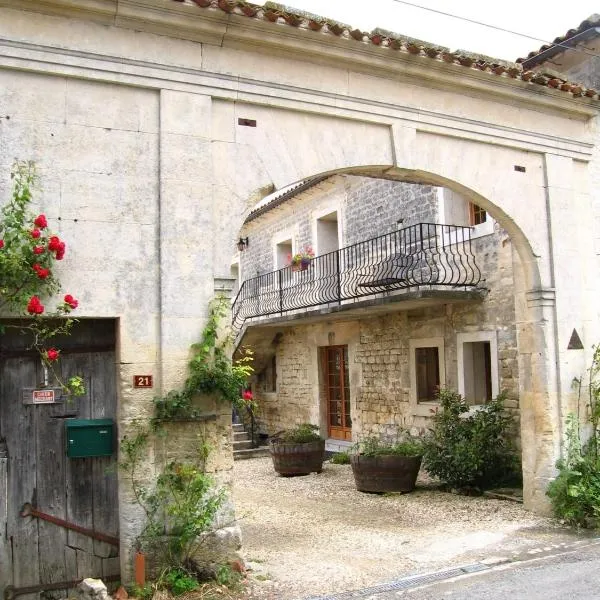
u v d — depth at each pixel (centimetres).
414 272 1066
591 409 757
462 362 999
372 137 644
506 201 731
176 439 523
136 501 507
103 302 512
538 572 538
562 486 703
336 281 1300
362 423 1241
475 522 727
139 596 478
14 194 477
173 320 531
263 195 587
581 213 793
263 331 1509
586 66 887
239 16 554
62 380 514
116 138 529
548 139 766
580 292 772
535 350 748
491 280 955
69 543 507
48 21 509
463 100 702
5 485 491
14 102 498
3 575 485
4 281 472
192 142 552
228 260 559
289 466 1113
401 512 805
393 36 666
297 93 600
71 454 505
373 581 531
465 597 485
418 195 1105
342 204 1345
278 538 692
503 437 914
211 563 522
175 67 549
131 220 528
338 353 1355
